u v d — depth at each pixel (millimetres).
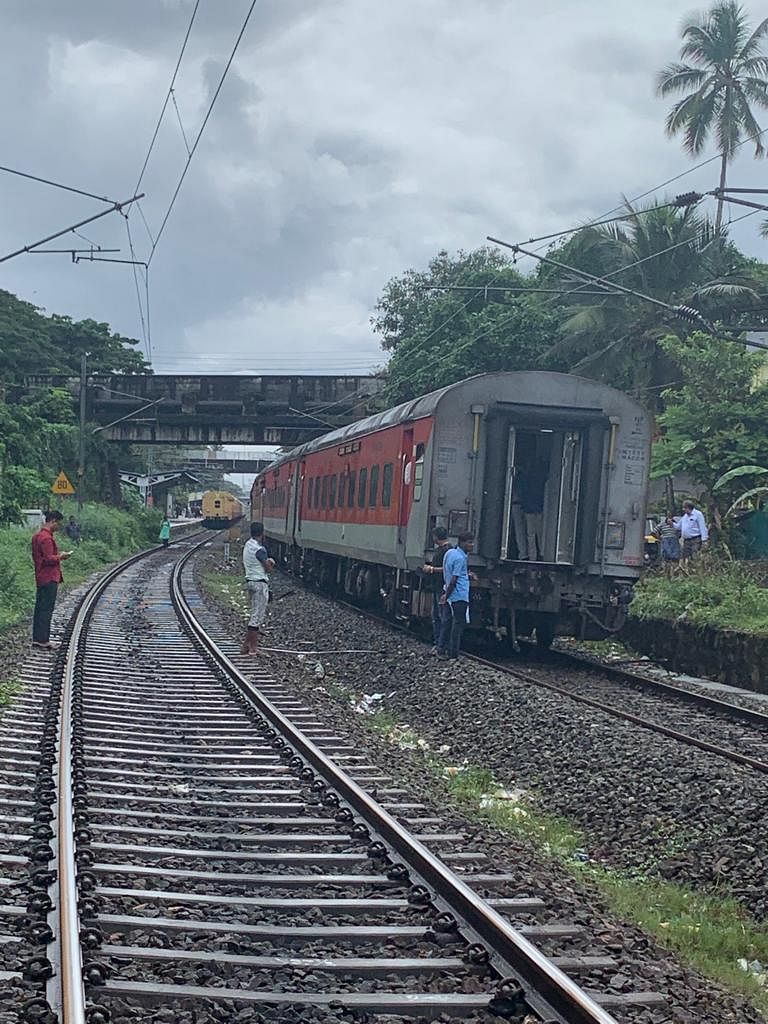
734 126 36750
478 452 16016
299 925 5520
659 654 17984
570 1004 4402
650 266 33469
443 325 37156
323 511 26438
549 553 16703
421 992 4719
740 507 21391
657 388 32094
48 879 5859
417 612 17594
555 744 10703
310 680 14977
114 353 65688
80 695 11984
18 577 24266
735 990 5465
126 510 62750
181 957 4930
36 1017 4133
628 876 7629
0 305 62531
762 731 12008
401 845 6789
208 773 9055
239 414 51188
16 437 37000
